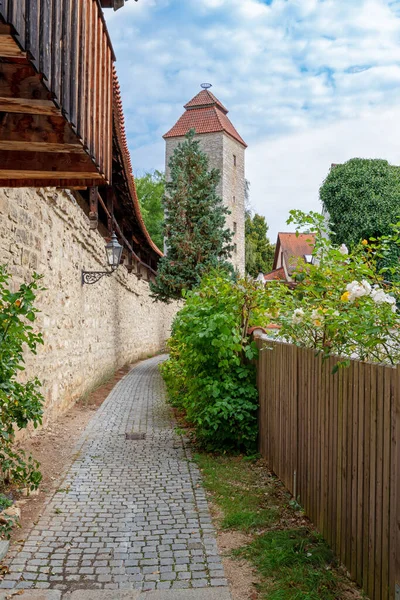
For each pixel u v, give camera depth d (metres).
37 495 4.96
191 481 5.48
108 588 3.28
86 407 10.34
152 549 3.84
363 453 3.18
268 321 6.74
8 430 4.70
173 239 20.08
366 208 23.12
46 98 3.34
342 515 3.51
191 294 7.51
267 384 5.96
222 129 35.09
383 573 2.87
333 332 3.81
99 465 6.06
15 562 3.61
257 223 51.44
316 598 3.03
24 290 4.34
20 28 2.65
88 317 12.58
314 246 4.43
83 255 12.02
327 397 3.88
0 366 4.34
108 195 15.16
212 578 3.40
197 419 6.44
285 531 3.99
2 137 4.06
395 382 2.76
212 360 6.60
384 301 3.38
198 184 20.88
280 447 5.37
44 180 5.19
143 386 13.81
